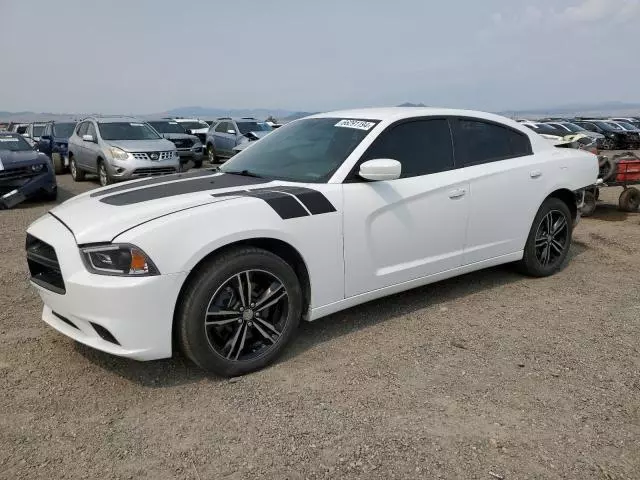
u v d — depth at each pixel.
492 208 4.30
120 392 2.95
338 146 3.78
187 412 2.75
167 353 2.89
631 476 2.26
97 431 2.59
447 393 2.92
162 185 3.62
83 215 3.10
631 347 3.50
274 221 3.12
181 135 16.78
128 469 2.31
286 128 4.46
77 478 2.26
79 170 13.97
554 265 5.00
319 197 3.35
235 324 3.09
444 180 3.97
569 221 5.02
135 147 12.10
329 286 3.43
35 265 3.32
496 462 2.34
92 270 2.81
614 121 33.50
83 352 3.43
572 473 2.28
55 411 2.76
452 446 2.46
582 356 3.37
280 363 3.28
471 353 3.41
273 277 3.16
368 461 2.36
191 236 2.85
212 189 3.40
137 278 2.74
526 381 3.05
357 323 3.88
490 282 4.82
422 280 3.95
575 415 2.71
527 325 3.86
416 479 2.24
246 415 2.72
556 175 4.79
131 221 2.87
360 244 3.52
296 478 2.25
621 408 2.79
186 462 2.36
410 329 3.78
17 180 9.55
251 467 2.32
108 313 2.75
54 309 3.11
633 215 8.48
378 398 2.87
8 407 2.79
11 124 27.62
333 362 3.29
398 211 3.68
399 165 3.45
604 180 8.36
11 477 2.26
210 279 2.90
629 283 4.81
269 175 3.80
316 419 2.68
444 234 4.00
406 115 4.00
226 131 18.47
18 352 3.42
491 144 4.47
